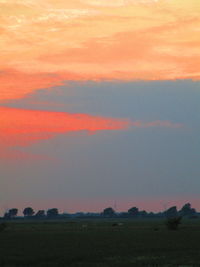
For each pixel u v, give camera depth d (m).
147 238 131.00
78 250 92.38
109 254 83.50
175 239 125.19
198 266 66.12
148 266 66.19
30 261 73.75
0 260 75.06
